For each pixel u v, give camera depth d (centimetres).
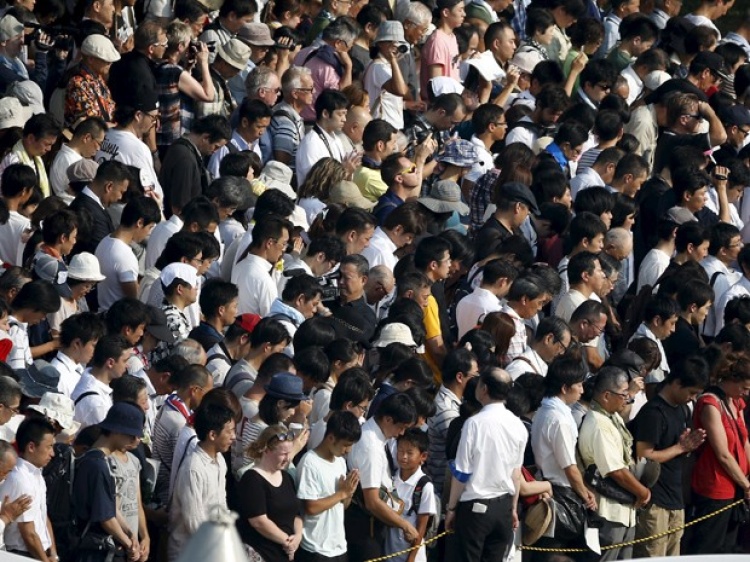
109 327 4047
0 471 3356
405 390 4081
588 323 4769
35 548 3434
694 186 5731
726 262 5528
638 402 4772
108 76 5281
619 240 5328
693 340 5034
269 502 3706
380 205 5200
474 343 4378
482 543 4059
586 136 5906
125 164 4900
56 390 3838
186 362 3956
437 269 4653
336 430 3797
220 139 5206
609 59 7231
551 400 4275
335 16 6725
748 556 2348
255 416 3903
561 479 4262
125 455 3628
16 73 5606
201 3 6266
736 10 9600
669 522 4547
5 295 4116
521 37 7775
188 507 3650
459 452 4059
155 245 4706
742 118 6606
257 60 6109
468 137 6025
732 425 4647
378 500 3922
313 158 5553
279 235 4512
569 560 3438
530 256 5009
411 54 6638
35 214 4512
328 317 4294
